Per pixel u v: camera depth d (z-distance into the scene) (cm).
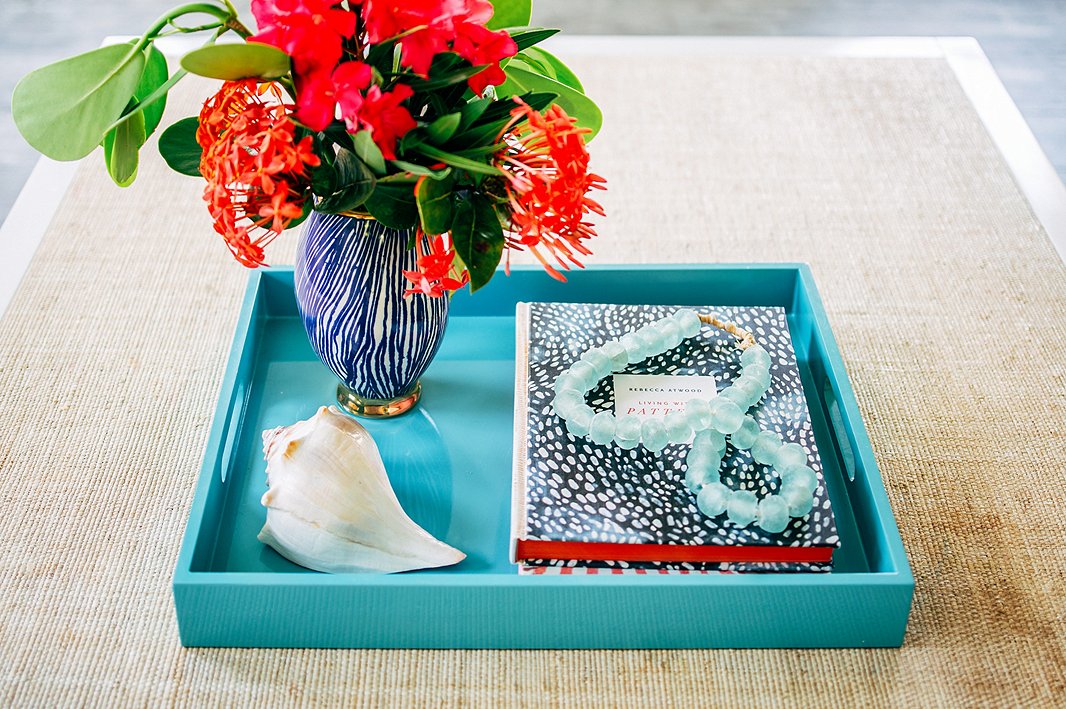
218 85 203
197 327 153
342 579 102
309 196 102
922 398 145
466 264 95
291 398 129
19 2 239
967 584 119
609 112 202
